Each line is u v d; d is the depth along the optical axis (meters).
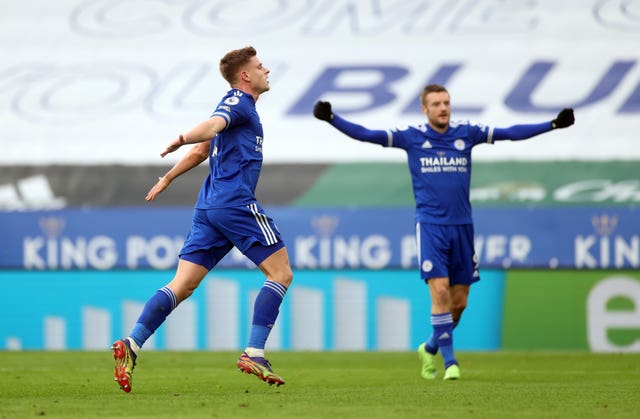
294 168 41.00
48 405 15.39
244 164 17.56
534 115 44.09
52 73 46.88
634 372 25.31
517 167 40.97
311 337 36.94
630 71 45.03
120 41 47.88
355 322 36.97
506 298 37.00
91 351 35.53
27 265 38.03
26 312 37.81
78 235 38.09
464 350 36.50
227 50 47.34
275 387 19.81
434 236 22.14
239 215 17.41
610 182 40.44
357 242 37.41
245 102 17.55
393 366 28.03
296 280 37.25
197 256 17.67
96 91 46.06
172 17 48.50
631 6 46.84
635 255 37.00
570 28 46.31
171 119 44.84
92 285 37.97
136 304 37.81
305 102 44.94
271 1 48.81
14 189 41.66
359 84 45.50
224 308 36.56
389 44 46.59
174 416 13.73
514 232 37.47
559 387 19.56
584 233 37.22
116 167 41.62
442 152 22.22
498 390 18.72
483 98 44.81
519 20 46.78
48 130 44.19
